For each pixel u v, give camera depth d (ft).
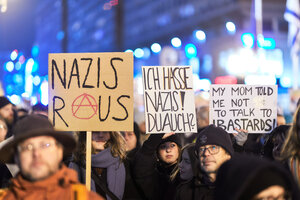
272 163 7.78
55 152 8.56
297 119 10.43
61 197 8.29
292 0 43.78
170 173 14.74
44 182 8.23
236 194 7.64
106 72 13.61
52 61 13.76
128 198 14.28
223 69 122.93
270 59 117.50
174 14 154.61
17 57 64.08
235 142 15.46
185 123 15.05
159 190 14.34
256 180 7.80
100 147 14.02
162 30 160.66
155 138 14.61
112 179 13.83
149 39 170.09
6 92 59.21
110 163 13.89
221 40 126.82
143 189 14.21
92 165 13.87
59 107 13.62
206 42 132.57
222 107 15.96
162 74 15.21
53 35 109.81
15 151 8.84
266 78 64.75
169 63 71.56
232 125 15.93
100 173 14.06
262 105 16.05
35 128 8.75
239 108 15.99
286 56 129.70
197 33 59.06
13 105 21.77
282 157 10.68
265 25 134.62
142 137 26.03
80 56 13.71
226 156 12.01
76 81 13.66
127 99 13.48
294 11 43.80
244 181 7.61
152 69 15.20
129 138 18.86
